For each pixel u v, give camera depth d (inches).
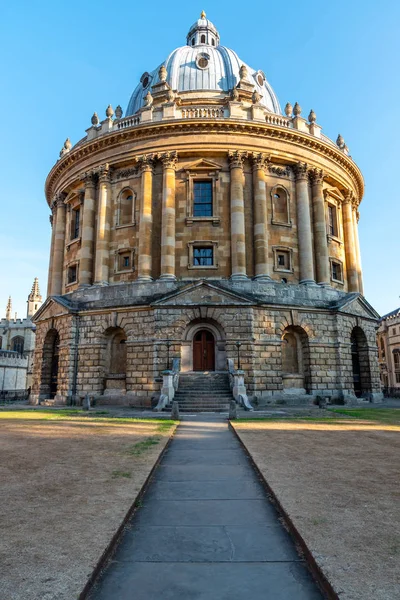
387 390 2129.7
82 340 1425.9
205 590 199.9
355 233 1800.0
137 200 1497.3
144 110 1519.4
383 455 467.8
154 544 251.0
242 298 1301.7
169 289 1352.1
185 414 983.0
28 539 236.4
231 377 1174.3
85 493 324.2
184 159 1489.9
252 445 527.8
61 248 1721.2
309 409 1117.1
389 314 3312.0
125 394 1323.8
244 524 282.5
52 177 1798.7
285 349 1409.9
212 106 1566.2
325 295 1478.8
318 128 1641.2
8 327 3388.3
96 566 206.1
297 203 1534.2
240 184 1443.2
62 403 1395.2
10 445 537.6
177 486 373.1
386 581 189.2
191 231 1435.8
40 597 177.2
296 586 203.0
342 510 283.9
